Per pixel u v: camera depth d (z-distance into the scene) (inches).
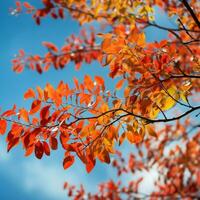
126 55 124.3
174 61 125.1
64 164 120.8
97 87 120.8
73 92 119.2
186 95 125.2
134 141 125.5
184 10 170.1
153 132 125.9
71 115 119.4
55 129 117.7
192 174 268.2
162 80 123.2
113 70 124.7
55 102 117.5
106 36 125.3
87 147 121.0
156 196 279.7
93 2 193.3
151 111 124.1
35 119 117.1
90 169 121.1
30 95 116.5
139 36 122.7
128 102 123.0
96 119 121.7
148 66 123.8
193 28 166.7
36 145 117.6
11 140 116.6
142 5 169.5
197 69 134.3
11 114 116.6
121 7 173.0
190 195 271.9
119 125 124.2
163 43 124.3
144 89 122.8
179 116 123.5
